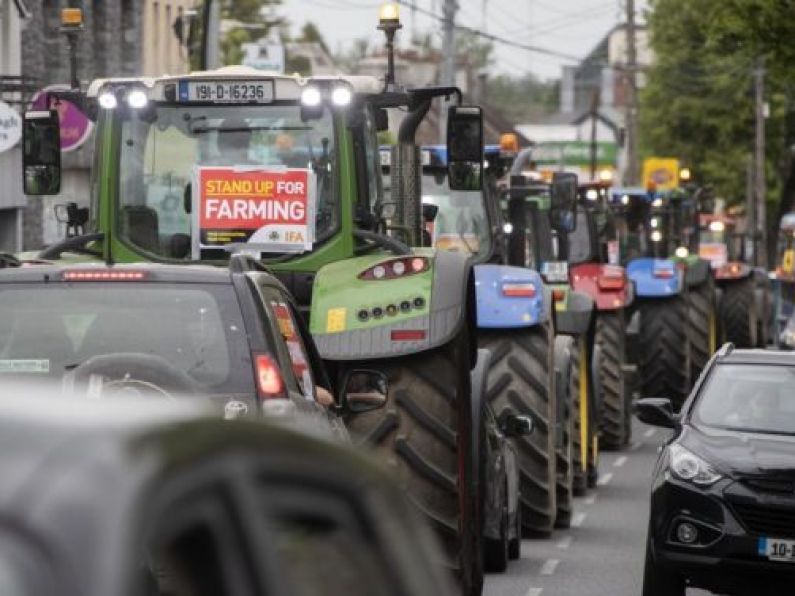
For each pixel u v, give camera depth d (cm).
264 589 574
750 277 8475
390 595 625
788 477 2769
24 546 535
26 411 595
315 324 2402
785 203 15388
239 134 2658
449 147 2748
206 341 1678
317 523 603
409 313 2395
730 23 7388
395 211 2809
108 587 534
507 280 3566
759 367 3061
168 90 2662
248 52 10112
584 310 4622
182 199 2681
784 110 18112
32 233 7762
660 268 6619
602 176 6291
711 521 2783
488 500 3130
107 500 545
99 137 2697
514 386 3584
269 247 2584
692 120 18350
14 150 7206
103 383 1559
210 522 566
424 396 2411
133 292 1706
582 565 3400
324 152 2633
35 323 1702
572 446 4278
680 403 6688
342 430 1962
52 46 8162
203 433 589
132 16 9206
